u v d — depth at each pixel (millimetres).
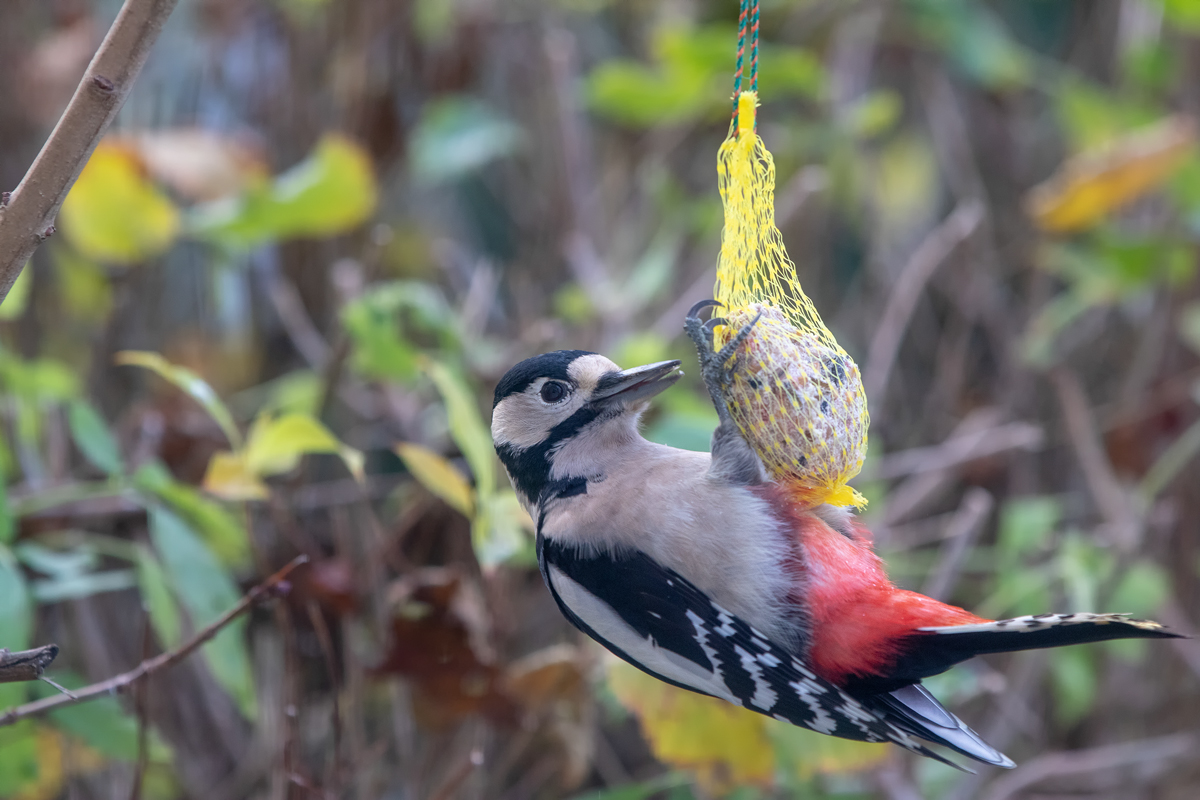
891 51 13273
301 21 11586
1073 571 8781
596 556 6023
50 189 4430
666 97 10820
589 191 11961
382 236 10289
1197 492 10898
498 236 13766
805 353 5875
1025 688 9836
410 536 9375
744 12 6027
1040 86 12109
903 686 5742
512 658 8914
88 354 11203
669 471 6105
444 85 12109
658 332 10672
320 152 9422
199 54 12211
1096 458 10305
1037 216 10633
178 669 9531
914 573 10367
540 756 9055
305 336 10758
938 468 10352
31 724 6762
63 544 8656
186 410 9844
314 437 7039
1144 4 12367
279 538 8781
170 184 11156
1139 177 10219
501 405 6719
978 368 12828
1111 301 11875
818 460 5789
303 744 8578
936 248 10727
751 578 5688
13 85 10680
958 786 9492
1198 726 10711
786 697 5629
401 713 8281
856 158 12234
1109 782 10523
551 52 11766
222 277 11680
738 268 5969
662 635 5867
